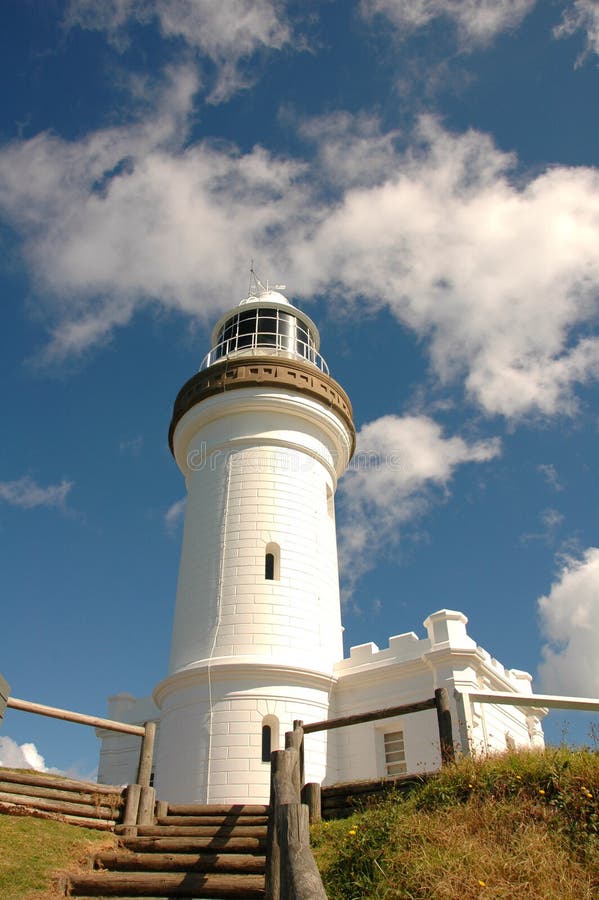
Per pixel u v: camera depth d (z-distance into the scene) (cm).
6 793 1077
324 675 2005
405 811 944
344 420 2539
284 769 852
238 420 2389
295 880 654
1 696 1094
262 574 2123
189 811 1192
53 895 870
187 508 2409
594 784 903
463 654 1872
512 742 1806
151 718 2380
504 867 765
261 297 2831
